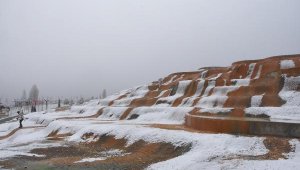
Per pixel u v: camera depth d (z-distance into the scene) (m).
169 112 47.94
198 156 23.92
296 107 36.38
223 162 22.05
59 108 83.12
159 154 28.42
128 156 28.77
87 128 40.19
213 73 63.62
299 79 45.31
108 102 69.00
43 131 48.16
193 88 57.62
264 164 20.52
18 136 47.50
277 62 52.19
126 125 39.38
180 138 29.31
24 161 27.67
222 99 46.75
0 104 114.12
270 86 46.62
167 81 71.44
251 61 58.56
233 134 29.31
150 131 33.28
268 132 28.16
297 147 24.23
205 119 33.50
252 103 43.44
